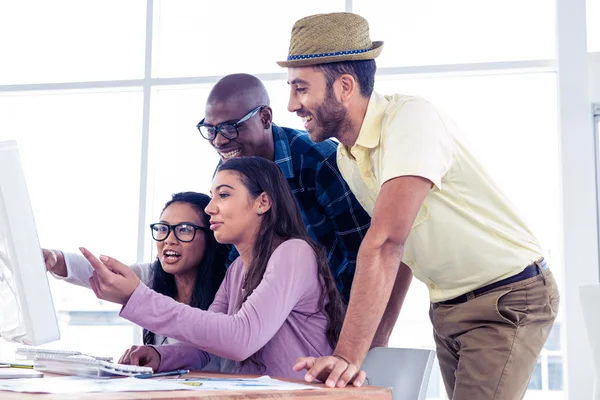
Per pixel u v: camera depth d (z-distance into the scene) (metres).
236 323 1.48
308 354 1.62
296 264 1.61
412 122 1.55
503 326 1.72
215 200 1.77
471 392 1.73
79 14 3.51
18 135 3.58
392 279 1.42
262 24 3.30
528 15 3.04
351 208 2.29
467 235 1.70
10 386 0.93
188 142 3.33
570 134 2.88
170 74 3.40
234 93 2.38
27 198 0.98
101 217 3.41
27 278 0.97
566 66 2.91
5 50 3.55
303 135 2.42
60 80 3.49
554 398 2.88
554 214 2.94
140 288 1.39
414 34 3.10
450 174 1.67
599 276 2.82
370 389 1.15
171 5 3.41
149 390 0.94
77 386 0.96
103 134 3.47
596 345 2.25
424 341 3.31
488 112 3.06
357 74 1.64
